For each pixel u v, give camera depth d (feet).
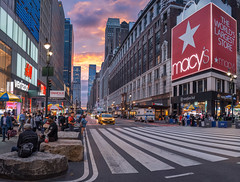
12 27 100.94
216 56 120.47
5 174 16.63
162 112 173.06
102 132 61.52
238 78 142.72
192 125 97.71
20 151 17.34
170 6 165.37
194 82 135.23
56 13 255.70
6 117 39.27
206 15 123.13
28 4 125.49
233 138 45.98
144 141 41.47
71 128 45.91
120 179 17.13
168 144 37.09
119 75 357.61
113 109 396.78
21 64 114.01
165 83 172.96
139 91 240.94
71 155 23.44
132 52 272.31
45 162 16.98
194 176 17.78
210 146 34.37
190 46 135.85
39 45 155.53
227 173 18.56
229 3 144.15
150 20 213.87
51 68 49.60
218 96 119.96
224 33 128.47
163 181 16.57
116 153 28.71
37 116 57.57
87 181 16.58
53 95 101.35
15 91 103.04
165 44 171.22
